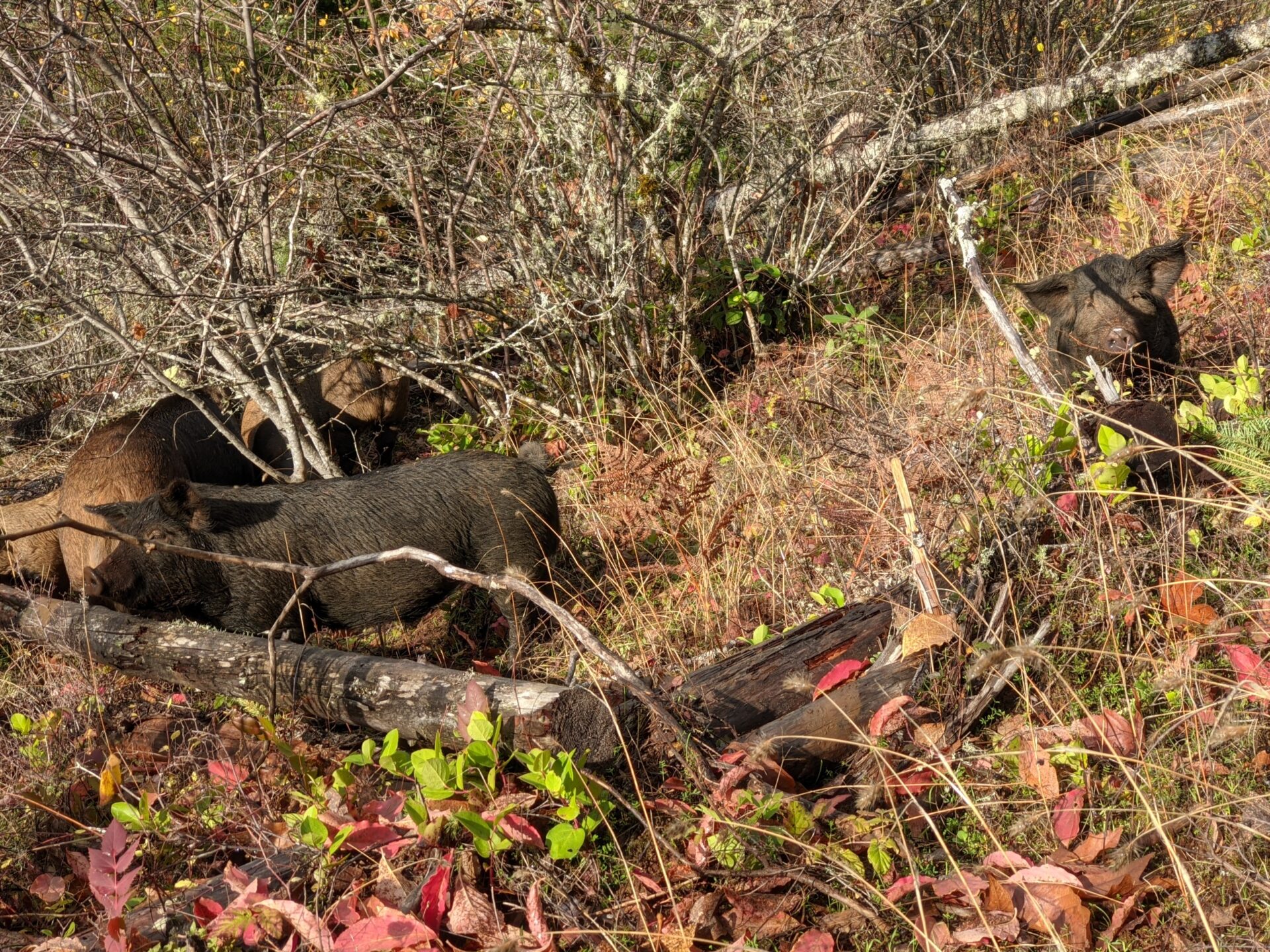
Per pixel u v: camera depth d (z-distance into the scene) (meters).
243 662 5.47
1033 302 7.58
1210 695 4.41
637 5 8.38
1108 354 6.87
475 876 4.00
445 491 6.62
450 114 8.49
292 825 4.23
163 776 5.21
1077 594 4.85
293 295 7.94
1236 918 3.64
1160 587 4.71
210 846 4.64
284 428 8.02
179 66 7.96
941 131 11.37
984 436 5.65
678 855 3.98
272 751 5.24
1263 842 3.80
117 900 3.78
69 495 7.50
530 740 4.31
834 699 4.43
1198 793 3.98
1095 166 11.21
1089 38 13.12
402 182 8.48
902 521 5.47
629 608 6.29
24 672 6.49
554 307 8.20
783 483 6.75
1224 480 4.89
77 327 8.50
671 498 6.61
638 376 8.80
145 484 7.55
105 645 5.96
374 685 4.98
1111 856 3.88
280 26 9.02
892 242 10.88
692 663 5.49
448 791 4.01
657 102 8.43
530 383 9.01
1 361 8.16
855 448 6.63
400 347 8.27
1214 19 13.69
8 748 5.55
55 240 6.90
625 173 8.32
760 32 8.45
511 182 8.25
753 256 9.73
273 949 3.79
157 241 7.22
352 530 6.44
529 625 6.68
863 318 8.80
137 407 8.34
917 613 4.67
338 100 8.02
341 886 4.11
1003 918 3.67
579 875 4.06
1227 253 8.68
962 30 12.56
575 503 7.80
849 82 10.88
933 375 7.61
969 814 4.14
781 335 9.66
